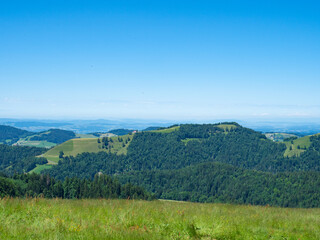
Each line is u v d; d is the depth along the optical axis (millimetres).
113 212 12953
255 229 11680
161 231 10438
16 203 13586
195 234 10508
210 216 13430
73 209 13477
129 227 10805
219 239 10461
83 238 8664
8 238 8438
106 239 8711
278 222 13430
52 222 10234
